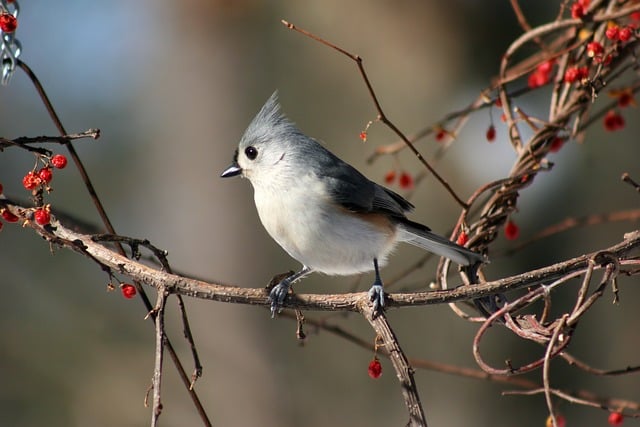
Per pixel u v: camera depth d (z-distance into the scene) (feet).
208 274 46.88
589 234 40.06
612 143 41.19
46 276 44.34
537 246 39.58
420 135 26.84
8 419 40.57
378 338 18.38
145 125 48.78
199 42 46.88
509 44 41.34
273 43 45.57
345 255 23.54
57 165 17.16
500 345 38.99
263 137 23.85
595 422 37.96
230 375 43.65
